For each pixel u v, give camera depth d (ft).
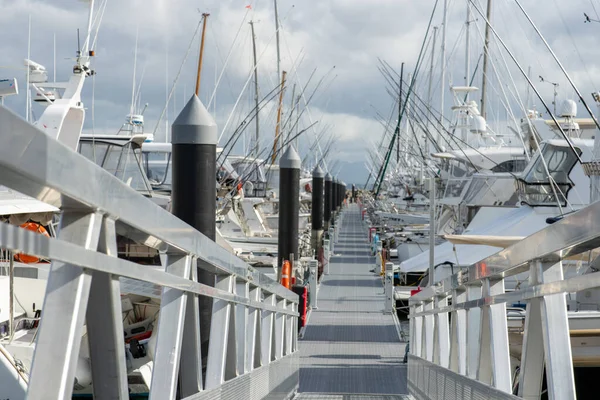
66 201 7.23
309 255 109.81
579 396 32.45
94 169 7.47
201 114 26.25
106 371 9.17
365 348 54.80
